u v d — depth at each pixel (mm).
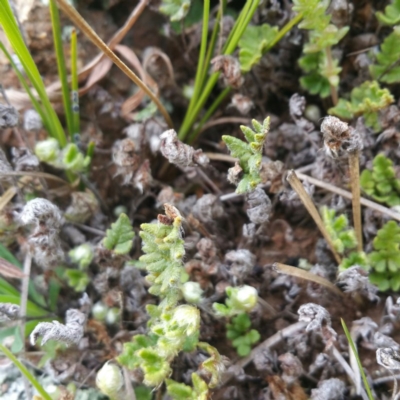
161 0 240
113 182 241
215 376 195
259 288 223
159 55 242
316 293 216
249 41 228
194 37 244
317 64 231
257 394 210
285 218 235
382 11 233
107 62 236
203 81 230
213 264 214
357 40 236
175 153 202
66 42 237
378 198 218
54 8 207
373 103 218
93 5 242
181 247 186
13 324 210
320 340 211
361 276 201
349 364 207
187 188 242
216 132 250
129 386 202
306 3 210
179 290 201
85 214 229
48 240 207
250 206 207
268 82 243
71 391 208
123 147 220
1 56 234
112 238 212
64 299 226
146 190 232
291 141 237
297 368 201
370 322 208
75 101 224
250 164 191
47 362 216
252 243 228
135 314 221
